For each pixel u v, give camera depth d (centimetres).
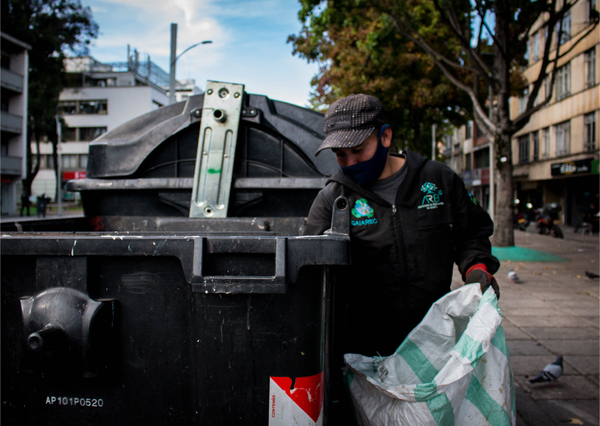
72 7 3061
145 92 4638
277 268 121
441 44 1402
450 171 187
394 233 178
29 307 126
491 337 139
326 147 167
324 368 132
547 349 416
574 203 2253
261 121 262
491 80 974
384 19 1005
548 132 2367
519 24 996
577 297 620
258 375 126
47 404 130
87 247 125
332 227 144
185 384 128
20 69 2911
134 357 129
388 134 180
